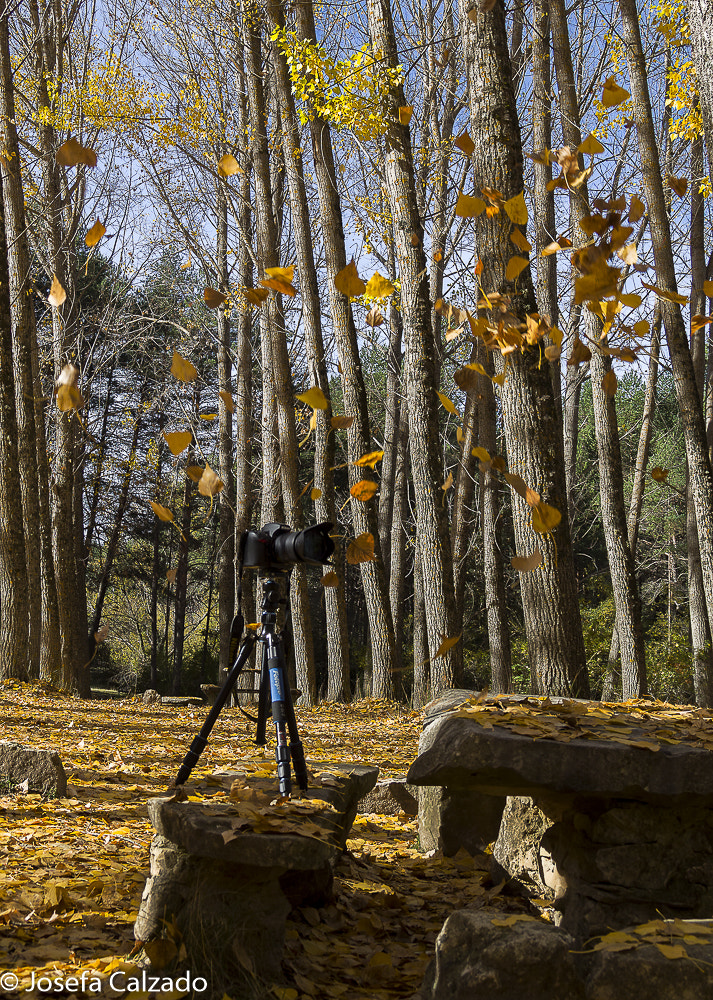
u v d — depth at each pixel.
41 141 14.95
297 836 2.53
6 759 5.17
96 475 26.53
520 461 6.10
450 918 2.55
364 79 10.99
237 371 20.72
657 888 3.08
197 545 35.44
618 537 13.45
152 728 9.91
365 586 15.04
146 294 24.86
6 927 2.92
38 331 20.77
